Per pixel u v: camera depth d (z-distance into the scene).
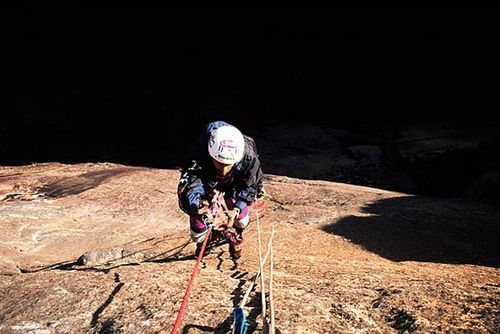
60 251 6.41
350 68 22.69
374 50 23.08
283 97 21.30
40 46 23.30
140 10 25.00
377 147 15.30
